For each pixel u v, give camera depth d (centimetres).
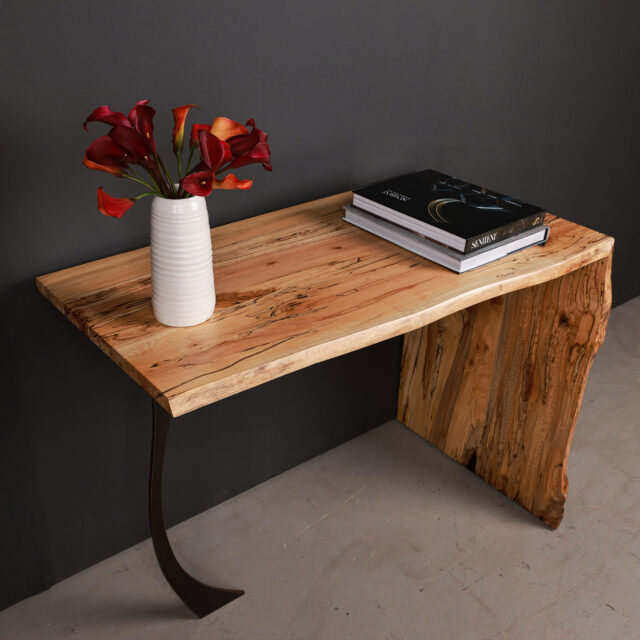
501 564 168
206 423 170
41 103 121
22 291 132
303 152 159
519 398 177
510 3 180
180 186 106
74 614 154
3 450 142
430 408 203
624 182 246
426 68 171
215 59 137
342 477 193
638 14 214
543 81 200
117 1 121
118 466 160
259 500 185
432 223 139
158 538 138
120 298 125
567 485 173
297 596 159
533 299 167
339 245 145
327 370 189
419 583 163
